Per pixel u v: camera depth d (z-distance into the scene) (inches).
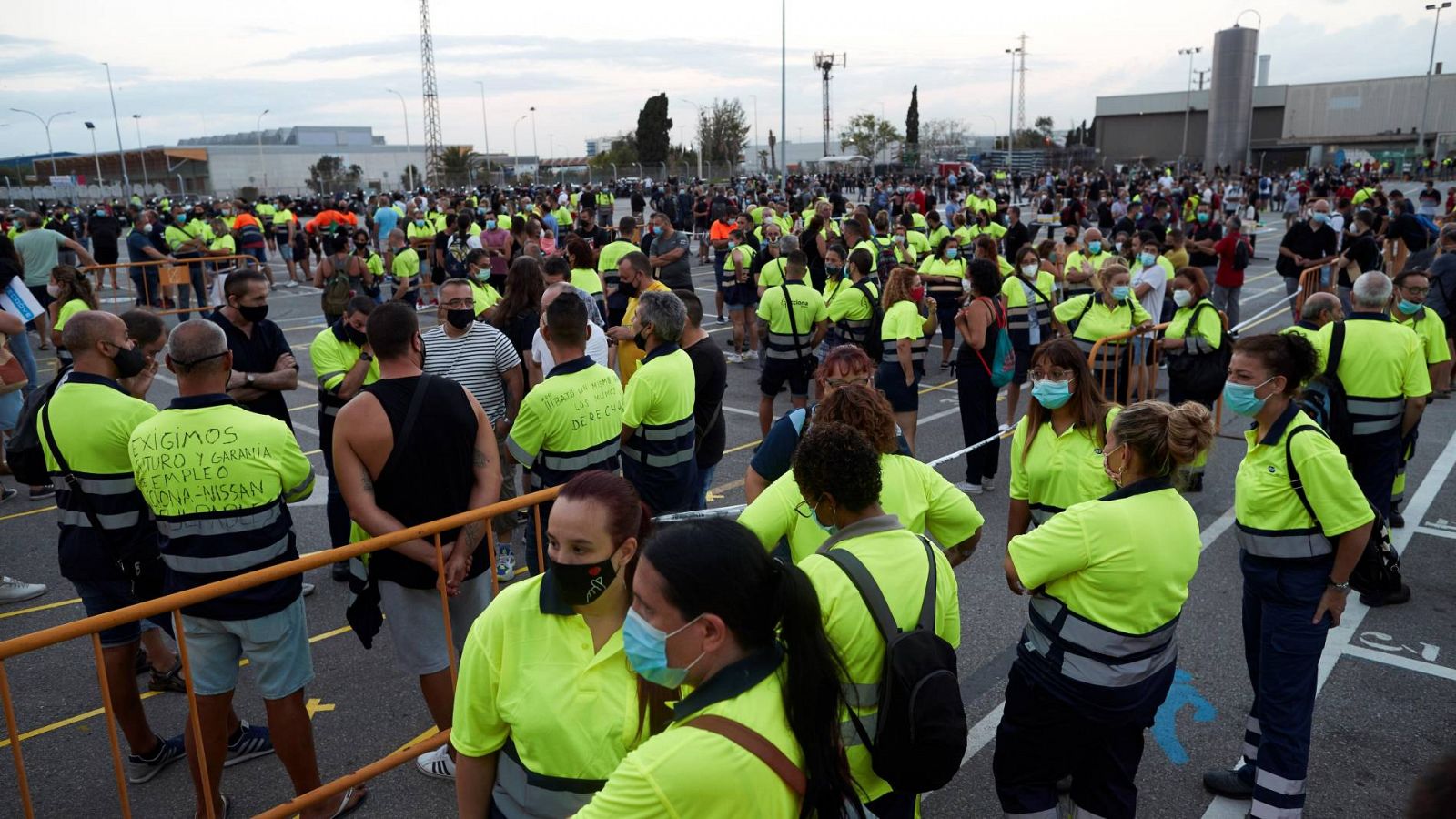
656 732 86.0
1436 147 2829.7
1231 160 2989.7
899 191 1636.3
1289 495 133.6
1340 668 196.2
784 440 145.9
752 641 68.0
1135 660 113.4
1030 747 123.2
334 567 239.9
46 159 4143.7
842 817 70.1
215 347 132.6
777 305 320.5
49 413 147.1
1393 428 221.3
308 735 143.0
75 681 196.9
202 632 134.6
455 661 153.7
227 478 130.6
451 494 144.9
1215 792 156.9
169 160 3826.3
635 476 197.6
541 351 238.7
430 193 1793.8
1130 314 348.5
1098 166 3403.1
